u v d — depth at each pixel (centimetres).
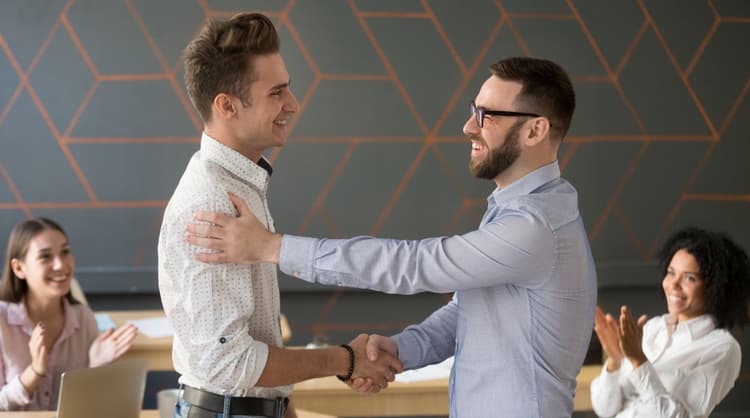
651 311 523
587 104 512
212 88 193
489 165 206
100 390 260
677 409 299
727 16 515
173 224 190
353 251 196
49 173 492
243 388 190
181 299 191
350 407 337
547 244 196
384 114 504
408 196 508
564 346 201
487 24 505
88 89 491
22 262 336
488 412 203
